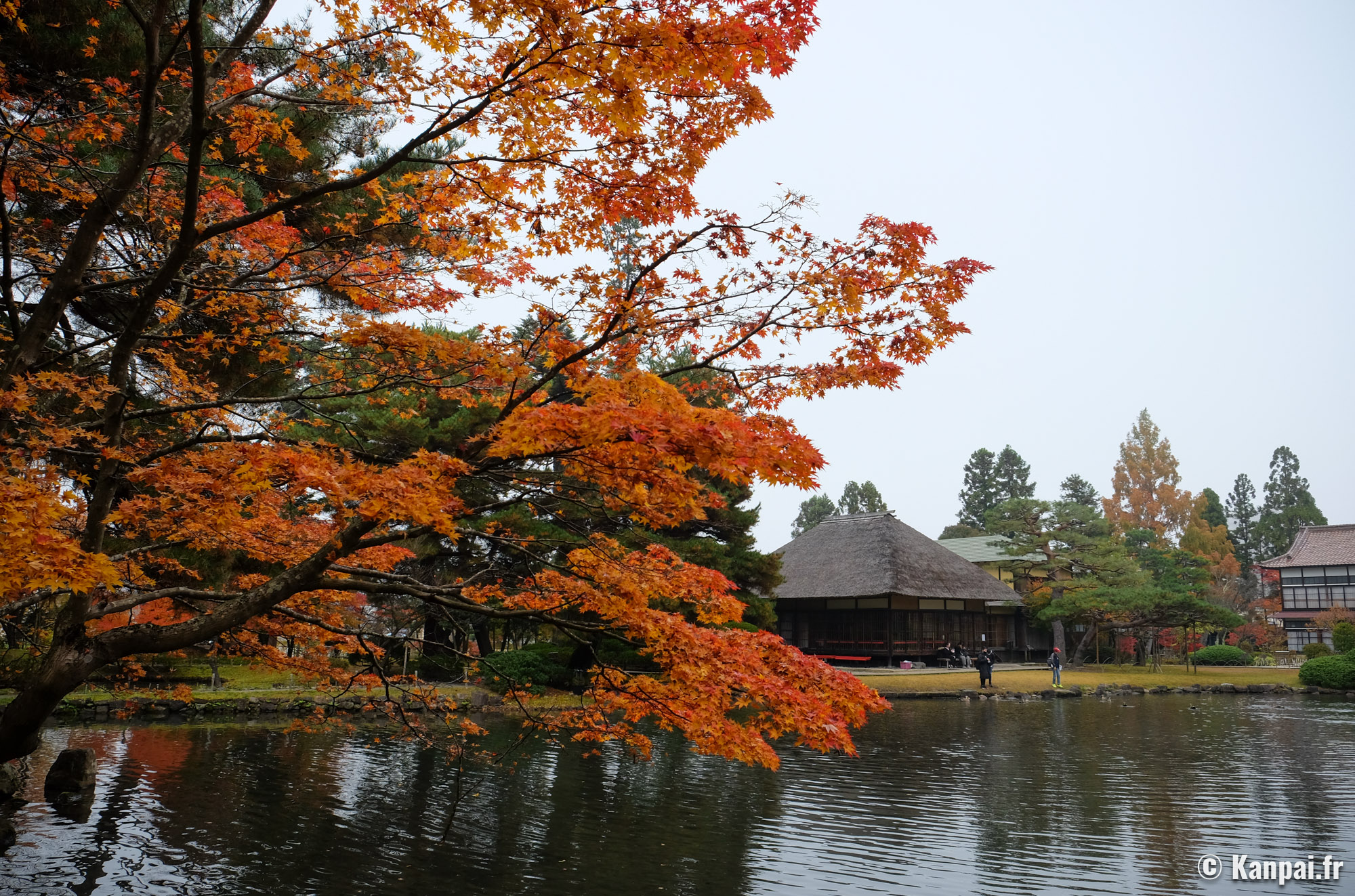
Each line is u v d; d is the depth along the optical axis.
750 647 5.82
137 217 6.52
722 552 24.19
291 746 14.68
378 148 9.52
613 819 10.46
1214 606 37.03
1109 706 26.56
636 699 5.90
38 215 7.18
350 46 5.49
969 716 22.91
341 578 6.14
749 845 9.45
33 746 5.54
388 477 4.30
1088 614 39.09
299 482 4.39
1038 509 42.78
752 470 3.90
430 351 5.23
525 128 5.01
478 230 5.62
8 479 4.05
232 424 6.92
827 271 5.33
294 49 5.77
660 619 5.51
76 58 6.83
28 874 7.78
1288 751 16.62
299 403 6.39
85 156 6.93
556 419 3.86
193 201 5.04
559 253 5.61
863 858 8.99
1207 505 67.50
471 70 5.01
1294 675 38.25
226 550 7.52
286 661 8.13
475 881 8.00
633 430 3.69
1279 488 80.38
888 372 5.59
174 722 16.88
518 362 5.43
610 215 5.33
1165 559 41.09
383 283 6.27
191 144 4.80
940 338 5.46
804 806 11.41
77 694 16.94
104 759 12.93
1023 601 40.97
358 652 8.33
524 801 11.26
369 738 15.70
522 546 6.48
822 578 36.81
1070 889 8.09
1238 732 19.59
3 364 5.30
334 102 5.69
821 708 5.35
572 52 4.33
